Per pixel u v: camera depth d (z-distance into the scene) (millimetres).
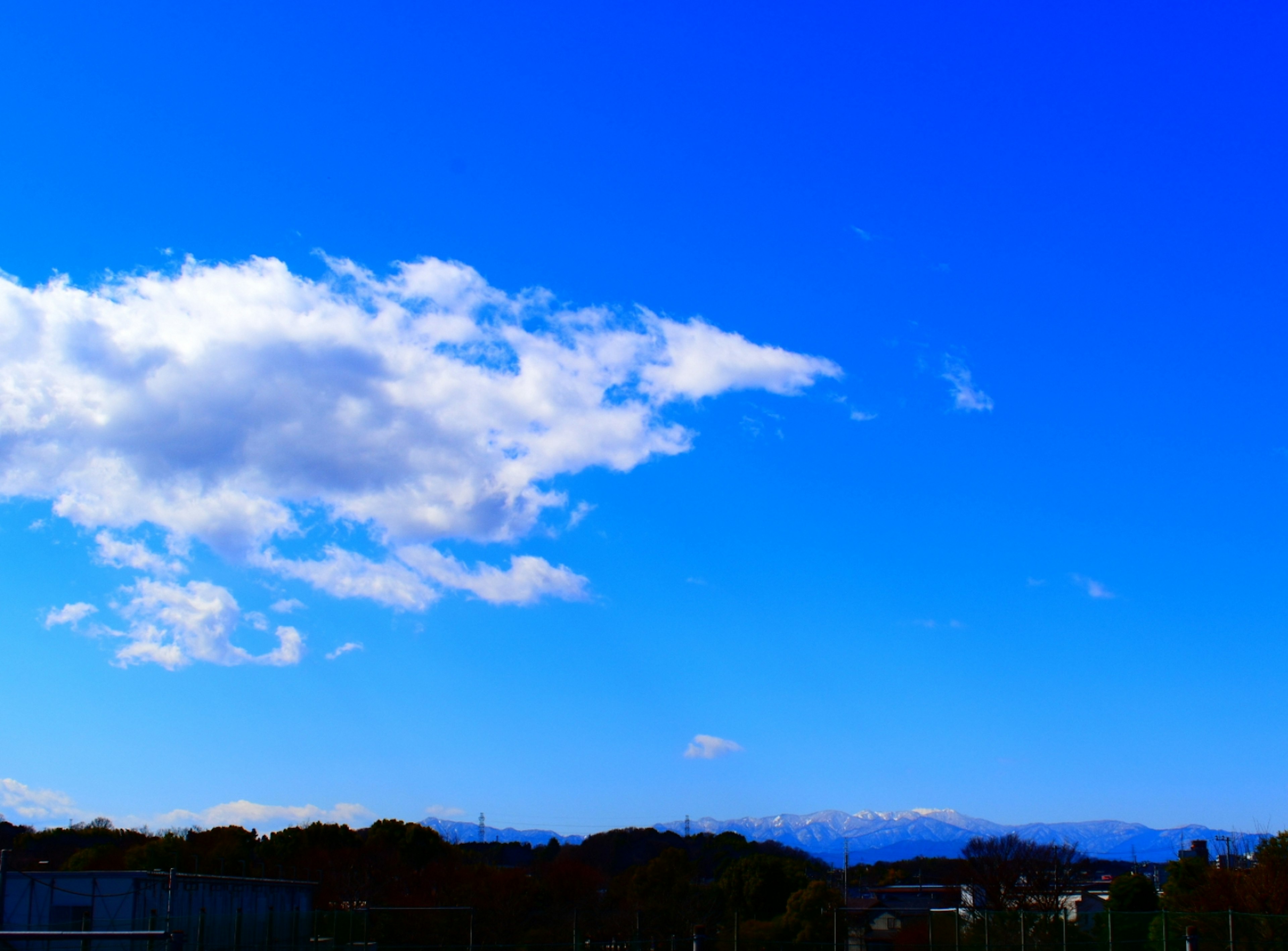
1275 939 37094
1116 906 65188
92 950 32656
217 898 44562
